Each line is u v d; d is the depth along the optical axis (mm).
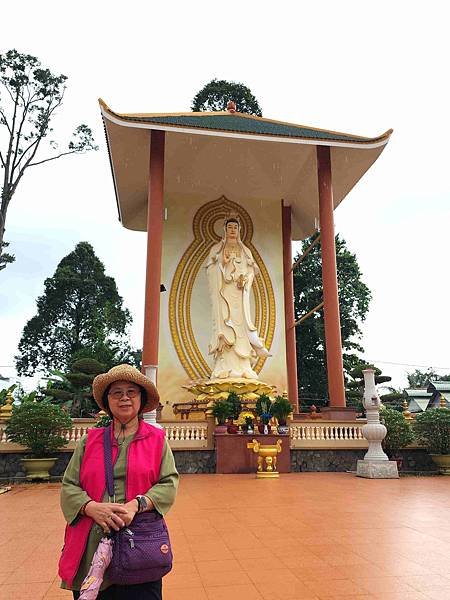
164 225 22844
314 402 34312
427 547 5859
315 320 35094
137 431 2924
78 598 2359
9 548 6062
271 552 5680
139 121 18000
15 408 14523
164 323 21453
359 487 11531
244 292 19781
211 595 4305
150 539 2559
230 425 15391
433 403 39188
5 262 30625
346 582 4625
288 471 15109
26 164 30172
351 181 22484
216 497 9938
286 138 18938
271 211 24328
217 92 36219
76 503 2617
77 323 46281
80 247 48875
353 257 37250
